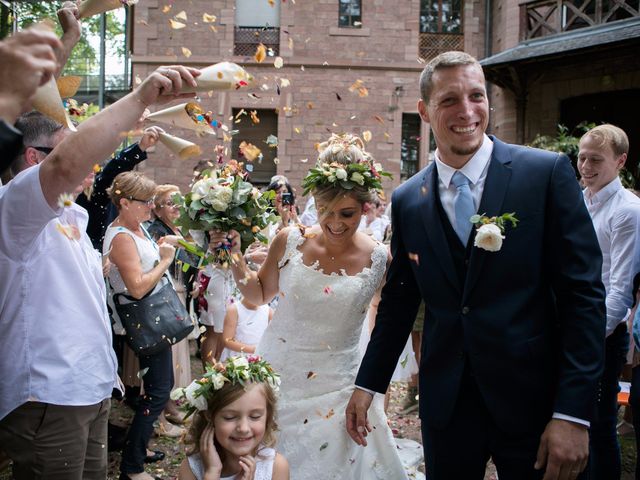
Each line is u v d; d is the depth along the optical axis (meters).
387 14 14.37
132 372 4.42
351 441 2.92
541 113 12.55
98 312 2.30
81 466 2.21
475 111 2.24
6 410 2.10
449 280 2.30
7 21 2.43
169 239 3.65
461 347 2.27
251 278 3.06
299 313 2.94
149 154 13.60
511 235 2.19
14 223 1.72
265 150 14.01
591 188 3.45
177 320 3.58
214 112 13.62
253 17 14.27
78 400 2.16
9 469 2.82
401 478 2.96
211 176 2.90
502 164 2.28
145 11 13.98
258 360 2.46
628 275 3.18
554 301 2.30
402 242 2.59
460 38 15.16
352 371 3.03
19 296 2.11
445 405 2.30
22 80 1.26
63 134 2.34
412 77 14.41
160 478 3.74
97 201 3.89
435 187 2.41
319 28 14.18
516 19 13.43
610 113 11.93
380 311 2.67
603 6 12.24
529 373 2.17
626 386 4.36
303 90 14.16
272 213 3.01
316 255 2.97
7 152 1.24
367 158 2.87
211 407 2.35
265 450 2.44
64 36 1.67
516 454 2.21
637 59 11.05
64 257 2.21
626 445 4.50
